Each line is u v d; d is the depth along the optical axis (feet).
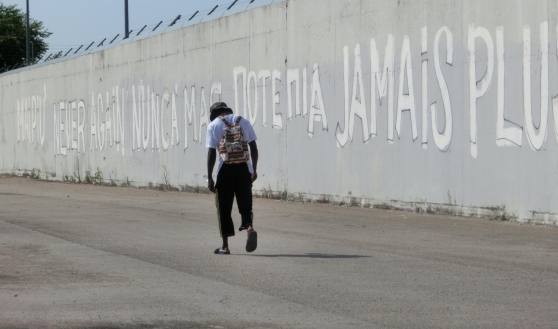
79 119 169.48
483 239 59.36
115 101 153.48
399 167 84.58
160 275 43.65
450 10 77.46
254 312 34.27
